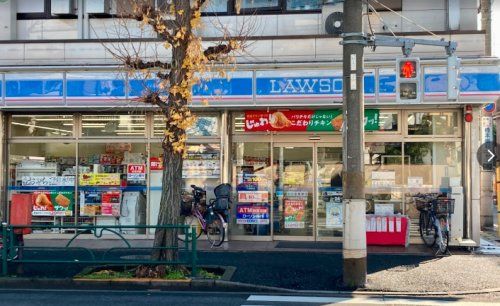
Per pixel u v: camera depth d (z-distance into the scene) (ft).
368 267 37.19
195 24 32.89
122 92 45.34
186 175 48.16
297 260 39.27
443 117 46.24
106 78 45.55
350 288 32.30
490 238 52.21
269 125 46.75
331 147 47.60
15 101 46.39
